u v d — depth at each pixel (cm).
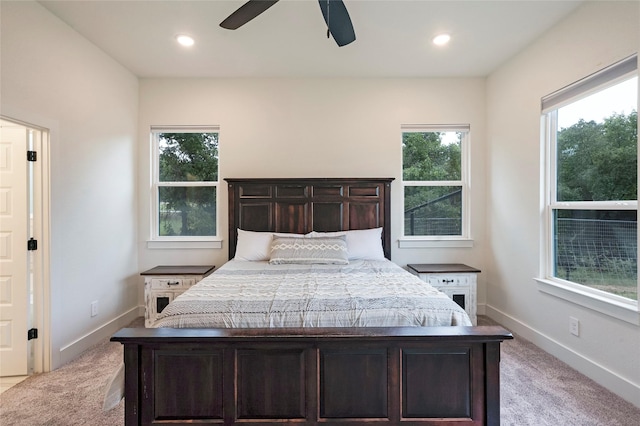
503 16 230
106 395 142
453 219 349
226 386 136
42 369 223
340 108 340
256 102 338
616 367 191
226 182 339
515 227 291
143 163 337
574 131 233
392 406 137
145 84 336
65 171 238
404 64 308
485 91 339
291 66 311
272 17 229
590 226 220
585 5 214
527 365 228
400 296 172
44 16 218
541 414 173
